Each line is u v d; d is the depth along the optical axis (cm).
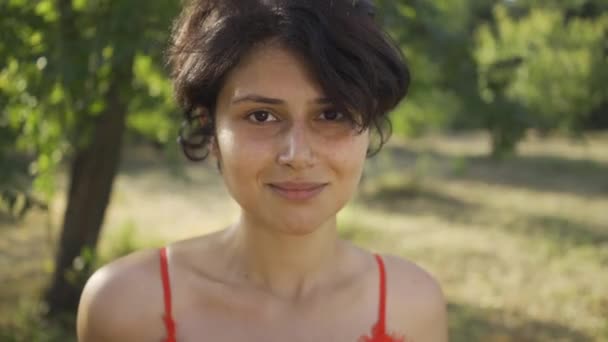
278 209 120
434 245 725
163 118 450
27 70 292
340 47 117
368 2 128
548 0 515
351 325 140
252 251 137
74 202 455
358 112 118
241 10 118
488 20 572
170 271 137
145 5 277
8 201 275
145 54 271
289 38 114
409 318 147
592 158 1441
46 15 302
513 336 489
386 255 155
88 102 305
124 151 1240
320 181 120
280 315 136
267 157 118
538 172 1248
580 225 823
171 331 132
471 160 1406
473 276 624
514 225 821
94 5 307
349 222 782
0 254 613
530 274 629
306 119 118
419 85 411
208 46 119
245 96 117
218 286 136
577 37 447
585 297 566
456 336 484
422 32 371
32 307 473
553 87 420
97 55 279
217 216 844
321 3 118
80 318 137
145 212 841
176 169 551
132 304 133
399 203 951
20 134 312
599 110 1723
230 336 133
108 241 655
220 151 125
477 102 383
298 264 138
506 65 403
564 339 487
